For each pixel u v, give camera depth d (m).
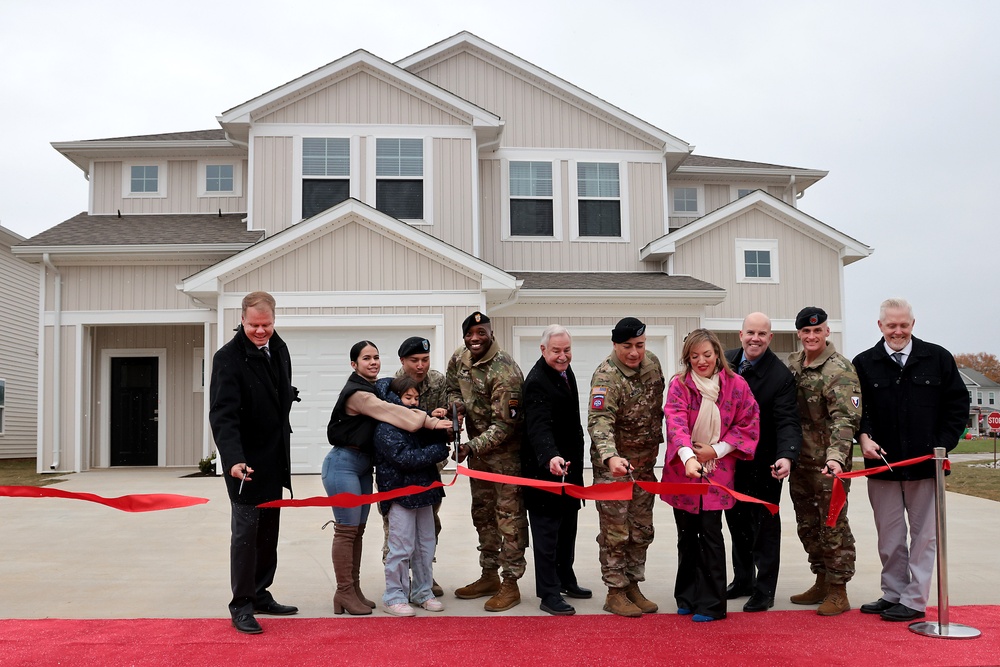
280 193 14.31
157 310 13.70
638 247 15.86
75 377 13.57
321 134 14.47
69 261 13.68
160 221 15.18
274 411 4.79
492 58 15.95
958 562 6.49
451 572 6.26
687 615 4.93
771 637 4.39
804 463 5.15
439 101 14.64
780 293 15.48
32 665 3.92
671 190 17.69
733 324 15.28
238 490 4.57
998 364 89.19
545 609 5.01
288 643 4.28
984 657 4.03
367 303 12.42
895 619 4.75
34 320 20.69
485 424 5.34
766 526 5.18
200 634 4.48
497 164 15.69
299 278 12.39
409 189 14.55
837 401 4.90
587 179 15.91
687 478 4.95
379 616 4.95
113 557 6.72
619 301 14.02
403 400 5.15
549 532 5.07
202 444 14.95
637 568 5.09
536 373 5.08
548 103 15.95
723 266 15.44
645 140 16.08
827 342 5.19
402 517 5.03
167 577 6.01
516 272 15.45
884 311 5.02
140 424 15.04
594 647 4.20
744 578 5.42
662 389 5.16
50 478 12.45
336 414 5.21
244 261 12.23
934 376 4.88
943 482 4.57
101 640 4.34
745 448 4.85
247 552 4.57
